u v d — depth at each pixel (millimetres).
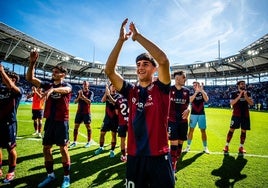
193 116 6121
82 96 6383
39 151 5637
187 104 4645
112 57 1954
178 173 4203
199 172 4262
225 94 50781
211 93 53938
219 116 20266
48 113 3727
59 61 48281
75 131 6566
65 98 3760
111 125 5562
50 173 3688
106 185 3535
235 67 48062
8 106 3822
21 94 4031
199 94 6074
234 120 5973
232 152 5992
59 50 41438
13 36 30344
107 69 1984
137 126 1976
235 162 4969
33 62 3244
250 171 4332
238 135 9102
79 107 6594
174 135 4340
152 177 1836
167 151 1947
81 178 3838
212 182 3744
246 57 40438
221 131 10422
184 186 3562
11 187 3422
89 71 61625
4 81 3658
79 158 5164
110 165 4633
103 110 25938
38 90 7883
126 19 1932
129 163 1962
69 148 6262
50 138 3654
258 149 6383
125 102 5062
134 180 1892
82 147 6422
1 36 30312
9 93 3848
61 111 3697
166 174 1844
